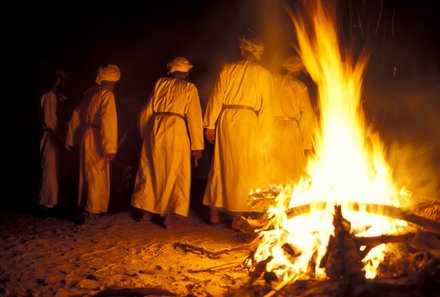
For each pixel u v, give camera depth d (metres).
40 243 5.26
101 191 6.43
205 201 6.32
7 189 8.79
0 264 4.45
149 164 6.30
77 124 6.62
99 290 3.82
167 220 6.13
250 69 6.15
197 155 6.29
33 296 3.65
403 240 3.75
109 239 5.53
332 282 3.45
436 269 3.20
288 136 6.77
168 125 6.20
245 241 5.35
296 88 6.86
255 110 6.22
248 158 6.09
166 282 4.02
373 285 3.04
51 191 6.89
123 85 11.18
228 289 3.80
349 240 3.49
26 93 9.83
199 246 5.20
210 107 6.19
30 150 8.45
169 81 6.36
